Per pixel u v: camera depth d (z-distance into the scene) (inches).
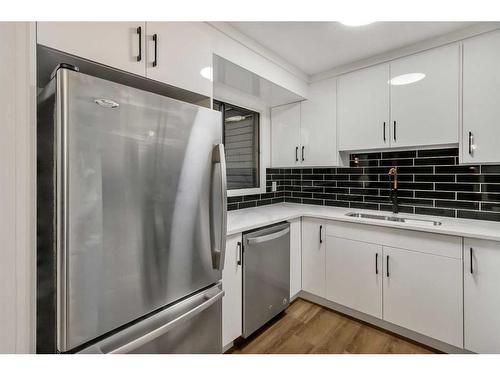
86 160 31.6
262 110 110.0
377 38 71.4
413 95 75.3
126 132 35.7
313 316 84.5
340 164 94.8
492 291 57.9
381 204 94.4
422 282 67.6
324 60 85.8
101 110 32.9
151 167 39.0
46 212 34.8
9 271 29.8
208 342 49.8
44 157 35.1
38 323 35.4
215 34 63.3
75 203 30.6
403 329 73.0
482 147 64.5
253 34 69.4
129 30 42.9
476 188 75.3
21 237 30.4
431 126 72.3
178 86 50.4
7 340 29.8
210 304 47.6
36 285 31.9
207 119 48.4
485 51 63.8
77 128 30.7
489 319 58.4
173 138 42.3
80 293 31.3
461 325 61.9
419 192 85.6
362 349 68.1
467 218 76.7
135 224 37.0
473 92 65.6
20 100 31.0
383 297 74.6
